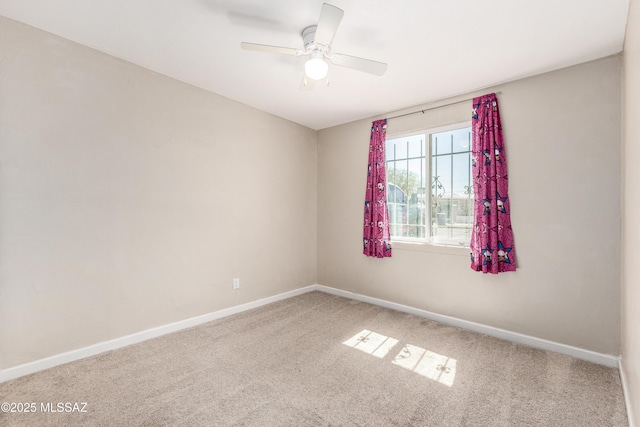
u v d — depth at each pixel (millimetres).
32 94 1977
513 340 2572
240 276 3277
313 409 1667
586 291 2277
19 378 1915
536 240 2494
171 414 1611
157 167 2598
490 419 1602
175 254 2725
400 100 3119
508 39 2023
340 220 3961
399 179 3488
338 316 3152
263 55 2301
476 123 2768
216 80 2730
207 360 2197
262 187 3508
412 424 1557
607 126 2209
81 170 2182
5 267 1882
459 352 2361
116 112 2350
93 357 2209
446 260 3008
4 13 1846
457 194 3043
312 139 4191
